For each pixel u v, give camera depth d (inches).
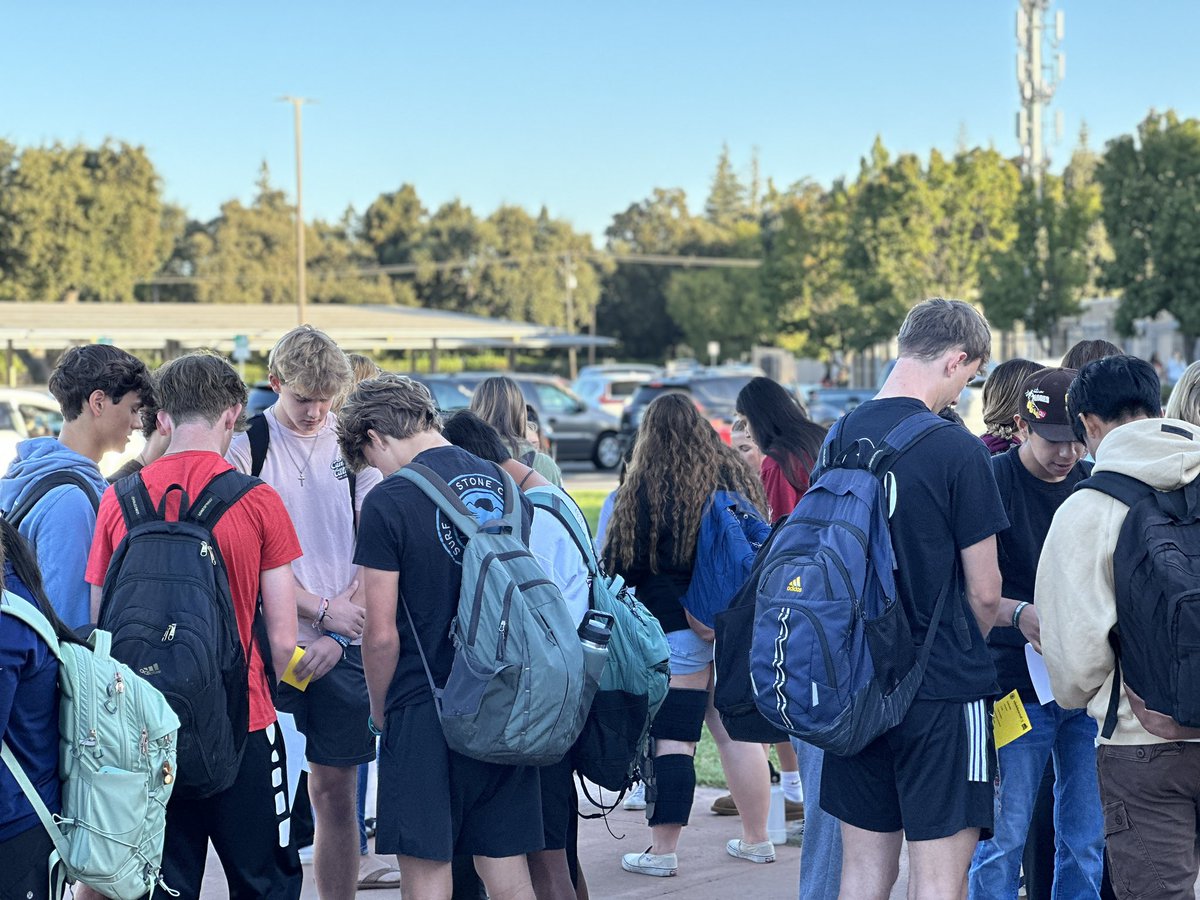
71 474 140.5
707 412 1031.0
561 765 152.7
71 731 112.1
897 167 1729.8
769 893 193.8
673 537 193.6
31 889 109.7
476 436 156.9
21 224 2317.9
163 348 1535.4
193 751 124.6
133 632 124.2
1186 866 124.7
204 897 195.5
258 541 135.5
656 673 150.8
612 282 3673.7
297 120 1635.1
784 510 207.9
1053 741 157.3
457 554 133.1
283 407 172.6
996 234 1695.4
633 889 196.2
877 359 2060.8
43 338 1393.9
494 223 3501.5
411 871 134.1
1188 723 116.0
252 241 3346.5
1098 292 1980.8
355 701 167.8
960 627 130.0
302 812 171.5
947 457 129.0
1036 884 173.3
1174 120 1501.0
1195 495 120.9
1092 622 122.8
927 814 129.1
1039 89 1572.3
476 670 127.5
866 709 124.6
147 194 2517.2
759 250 2972.4
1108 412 131.6
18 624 107.1
